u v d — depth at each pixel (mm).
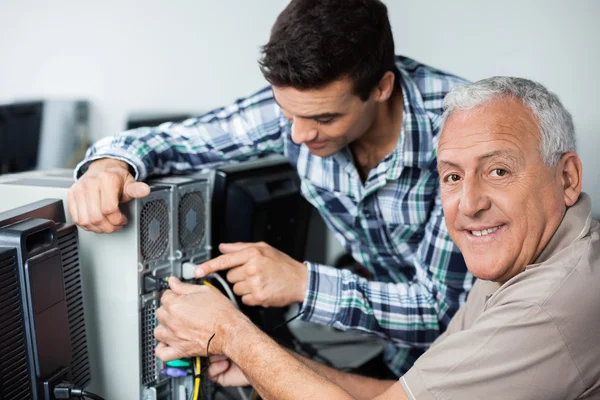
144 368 1238
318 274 1412
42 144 2760
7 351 958
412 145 1440
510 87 1029
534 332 951
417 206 1519
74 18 3205
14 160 2592
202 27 2973
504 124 1001
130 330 1215
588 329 943
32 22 3287
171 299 1216
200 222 1381
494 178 1013
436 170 1464
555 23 2400
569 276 955
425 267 1518
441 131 1080
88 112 3146
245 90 2955
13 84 3377
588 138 2418
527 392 963
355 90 1242
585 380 953
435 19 2564
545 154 1004
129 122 2365
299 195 1721
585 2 2348
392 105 1466
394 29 2627
